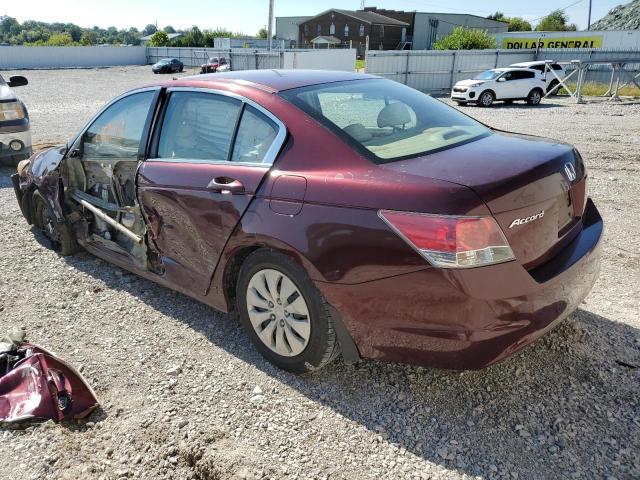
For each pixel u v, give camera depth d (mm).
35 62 51688
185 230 3541
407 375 3191
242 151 3295
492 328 2504
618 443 2617
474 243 2424
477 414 2854
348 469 2520
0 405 2822
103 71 46469
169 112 3836
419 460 2562
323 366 3068
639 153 10031
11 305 4188
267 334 3223
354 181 2725
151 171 3768
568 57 28891
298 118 3094
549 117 16922
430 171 2641
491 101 22141
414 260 2508
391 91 3727
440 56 28438
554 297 2719
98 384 3168
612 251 5074
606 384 3047
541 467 2492
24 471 2479
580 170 3121
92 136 4531
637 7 58000
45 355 3021
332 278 2756
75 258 5090
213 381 3184
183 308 4078
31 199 5457
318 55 31562
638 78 26672
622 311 3887
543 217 2727
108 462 2566
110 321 3918
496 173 2604
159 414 2904
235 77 3648
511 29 95938
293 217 2879
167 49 58250
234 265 3393
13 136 8469
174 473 2510
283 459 2584
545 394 2980
